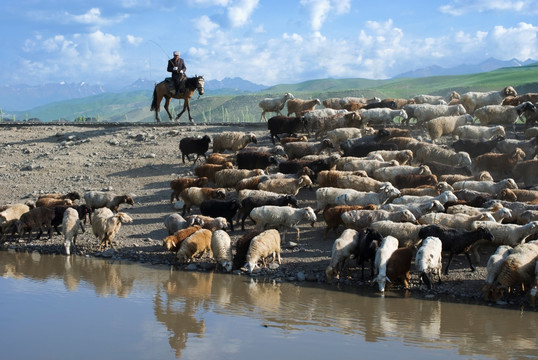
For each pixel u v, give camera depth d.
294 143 23.75
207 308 12.14
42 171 27.12
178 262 15.68
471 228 14.59
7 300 12.69
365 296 13.05
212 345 10.00
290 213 16.50
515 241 14.08
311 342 10.16
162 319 11.42
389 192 17.17
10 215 18.28
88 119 80.31
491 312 12.00
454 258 15.11
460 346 10.04
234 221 18.92
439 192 17.86
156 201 21.78
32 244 17.86
